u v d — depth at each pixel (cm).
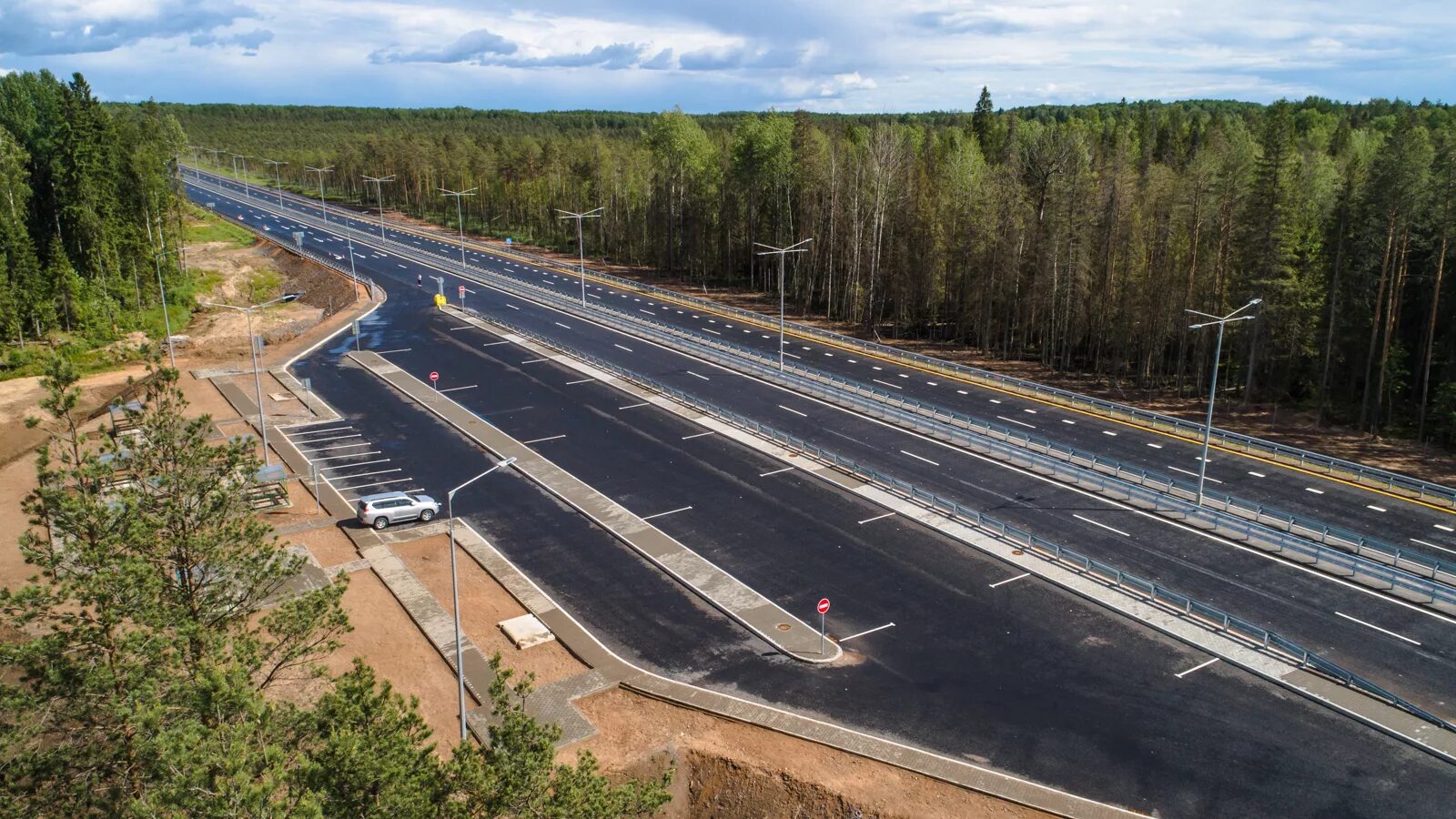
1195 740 2842
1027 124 15462
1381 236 6212
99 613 2202
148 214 10350
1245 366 7244
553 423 5991
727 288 11731
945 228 8900
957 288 8844
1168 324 7169
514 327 8850
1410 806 2548
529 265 13100
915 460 5328
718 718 2973
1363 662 3238
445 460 5319
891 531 4362
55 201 9425
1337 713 2962
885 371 7344
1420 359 6488
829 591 3797
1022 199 8306
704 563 4038
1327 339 6462
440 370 7306
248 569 2489
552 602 3706
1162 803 2573
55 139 9412
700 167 12619
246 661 2133
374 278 11512
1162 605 3631
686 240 12712
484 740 2847
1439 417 6206
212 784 1659
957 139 11225
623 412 6234
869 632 3484
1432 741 2805
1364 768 2705
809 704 3034
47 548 2412
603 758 2770
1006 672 3209
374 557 4084
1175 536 4284
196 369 7331
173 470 2458
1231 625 3438
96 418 6316
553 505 4694
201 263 12712
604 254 14138
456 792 1823
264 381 6975
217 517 2470
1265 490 4834
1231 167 7000
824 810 2616
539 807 1738
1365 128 12494
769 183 11500
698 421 6031
